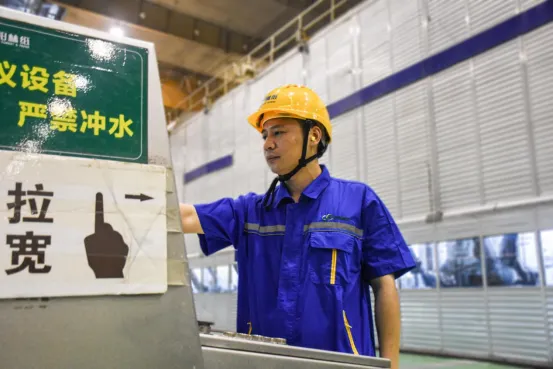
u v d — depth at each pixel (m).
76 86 0.79
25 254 0.68
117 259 0.73
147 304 0.73
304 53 8.59
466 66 5.96
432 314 6.09
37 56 0.77
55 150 0.74
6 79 0.74
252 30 15.04
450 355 5.80
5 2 4.73
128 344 0.70
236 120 10.45
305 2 13.62
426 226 6.23
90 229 0.72
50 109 0.76
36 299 0.67
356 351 1.43
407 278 6.48
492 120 5.62
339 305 1.44
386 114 6.95
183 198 12.41
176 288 0.76
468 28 5.96
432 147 6.27
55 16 5.07
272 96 1.65
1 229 0.67
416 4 6.64
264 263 1.62
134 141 0.80
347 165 7.50
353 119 7.47
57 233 0.70
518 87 5.39
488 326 5.44
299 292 1.49
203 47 14.94
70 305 0.69
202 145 11.73
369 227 1.59
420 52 6.53
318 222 1.55
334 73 7.91
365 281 1.64
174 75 17.33
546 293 4.93
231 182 10.36
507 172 5.43
